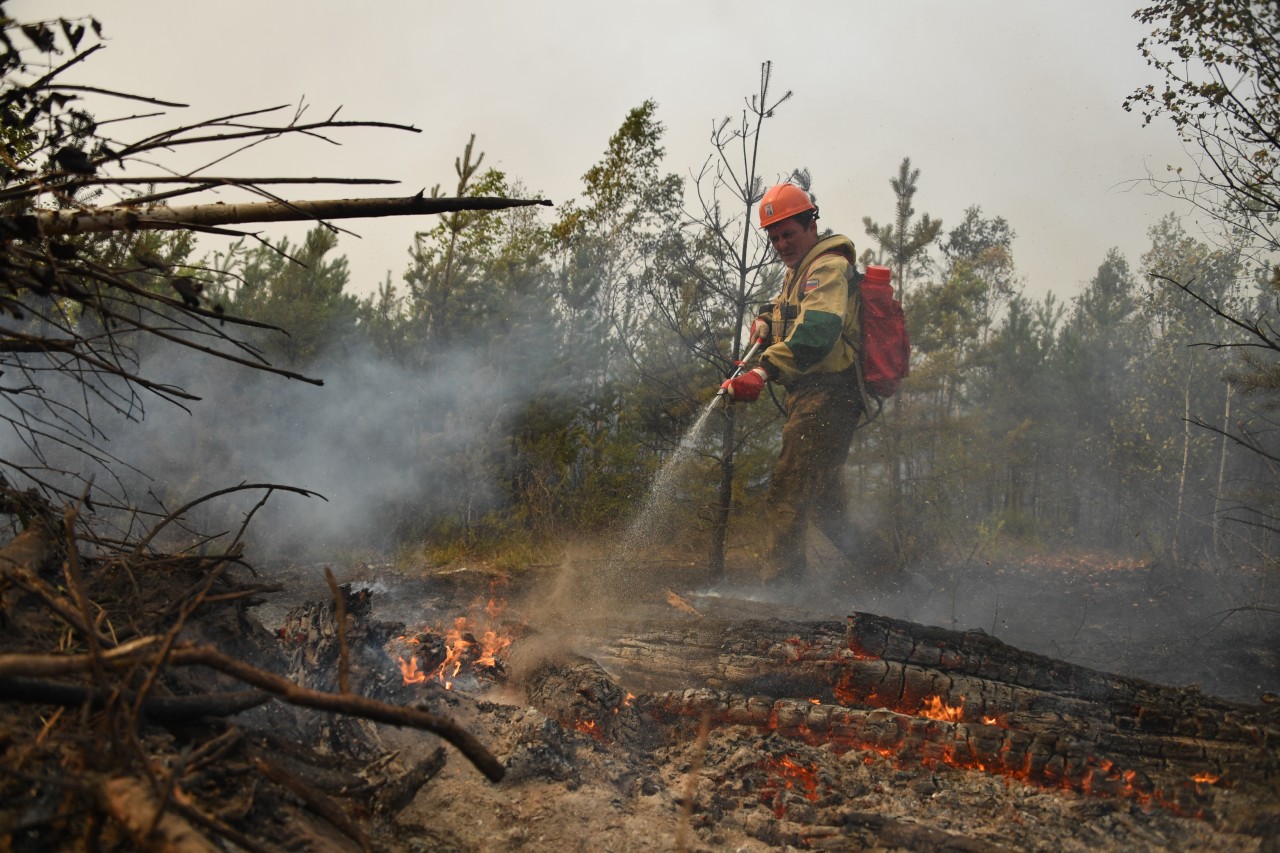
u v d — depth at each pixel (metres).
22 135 2.92
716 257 8.45
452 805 2.80
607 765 3.19
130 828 1.67
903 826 2.81
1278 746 3.17
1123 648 5.99
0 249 2.42
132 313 6.74
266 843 2.00
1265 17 5.07
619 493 9.36
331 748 2.84
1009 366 14.67
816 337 6.80
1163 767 3.26
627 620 5.05
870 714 3.60
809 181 8.27
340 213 2.68
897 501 10.22
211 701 2.31
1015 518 12.89
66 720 2.04
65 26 2.68
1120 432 12.75
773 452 9.48
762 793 3.10
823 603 7.32
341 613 2.22
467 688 3.96
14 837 1.68
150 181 2.54
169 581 2.99
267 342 8.95
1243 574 8.41
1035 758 3.28
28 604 2.47
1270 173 5.28
